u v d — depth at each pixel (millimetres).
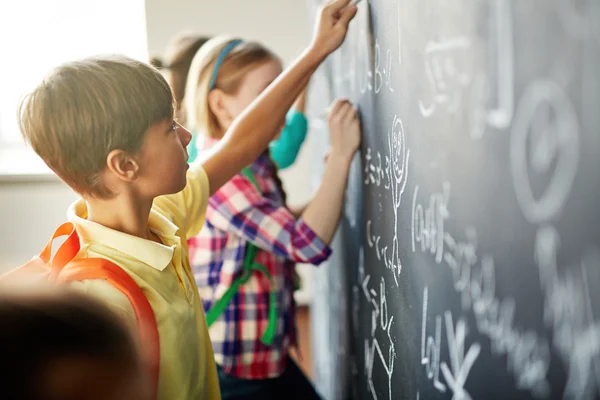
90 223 910
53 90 877
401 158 952
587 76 450
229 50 1458
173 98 971
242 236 1366
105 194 925
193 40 1677
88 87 872
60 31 3059
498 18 576
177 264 973
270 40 2879
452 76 700
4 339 490
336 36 1255
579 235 474
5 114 3098
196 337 972
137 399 531
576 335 488
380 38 1068
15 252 2959
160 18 2814
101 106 871
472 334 684
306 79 1265
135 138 899
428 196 814
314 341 2354
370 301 1271
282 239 1330
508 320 596
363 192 1295
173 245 993
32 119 886
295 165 3020
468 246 681
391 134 1017
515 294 579
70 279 846
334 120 1323
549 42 495
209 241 1414
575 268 482
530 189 538
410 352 945
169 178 945
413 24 849
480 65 620
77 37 3062
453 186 717
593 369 469
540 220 526
